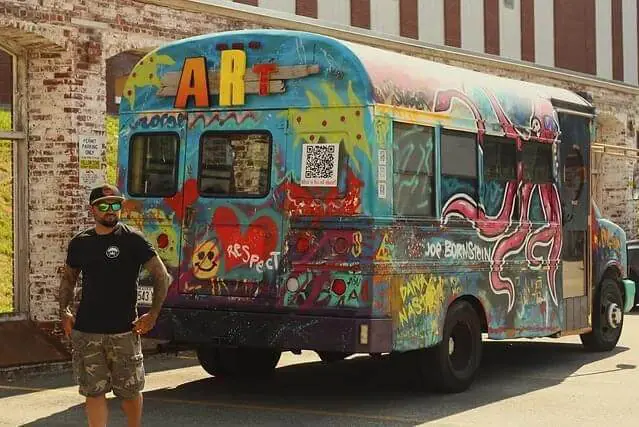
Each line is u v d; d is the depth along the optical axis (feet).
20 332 42.80
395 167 32.45
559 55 84.74
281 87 32.71
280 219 32.50
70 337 25.39
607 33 90.99
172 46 34.71
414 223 33.19
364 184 31.50
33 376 40.65
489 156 37.37
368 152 31.50
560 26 84.99
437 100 34.65
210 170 33.81
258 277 32.71
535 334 40.22
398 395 35.81
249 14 51.65
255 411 32.86
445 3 71.72
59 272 44.16
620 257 48.14
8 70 44.37
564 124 42.80
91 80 44.68
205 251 33.55
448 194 35.01
